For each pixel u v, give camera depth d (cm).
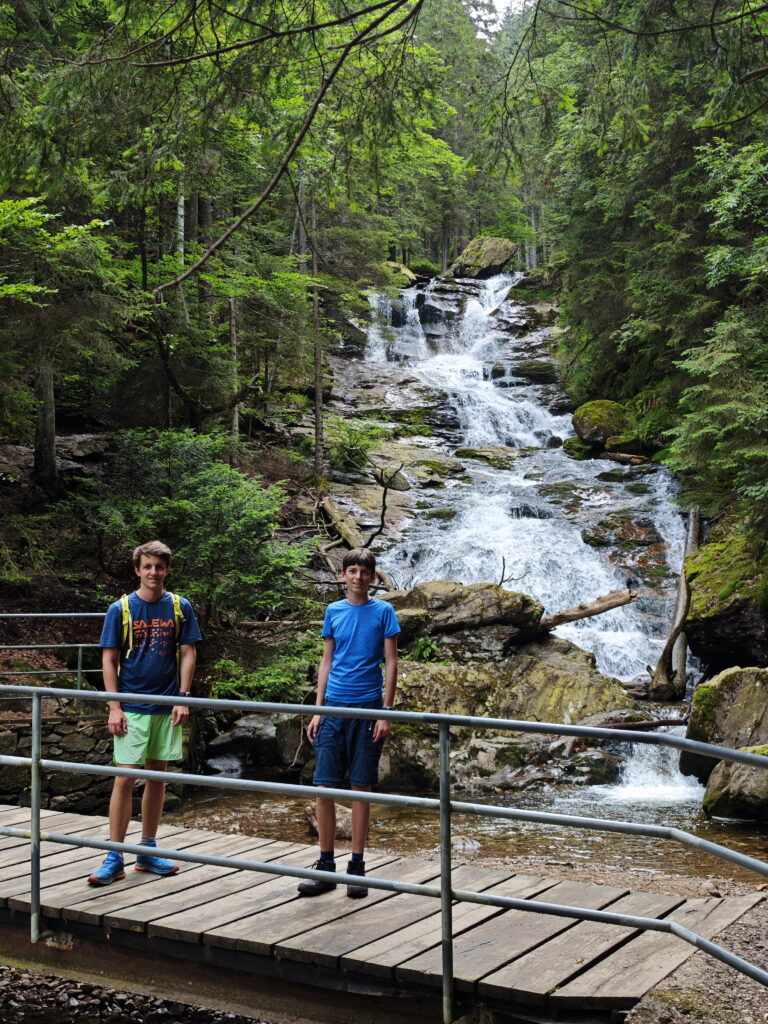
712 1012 360
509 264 5100
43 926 491
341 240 2603
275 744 1345
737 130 1800
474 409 3045
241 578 1371
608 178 2402
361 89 647
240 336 2223
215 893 509
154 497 1580
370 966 406
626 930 448
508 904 379
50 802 1110
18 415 1769
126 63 580
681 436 1827
